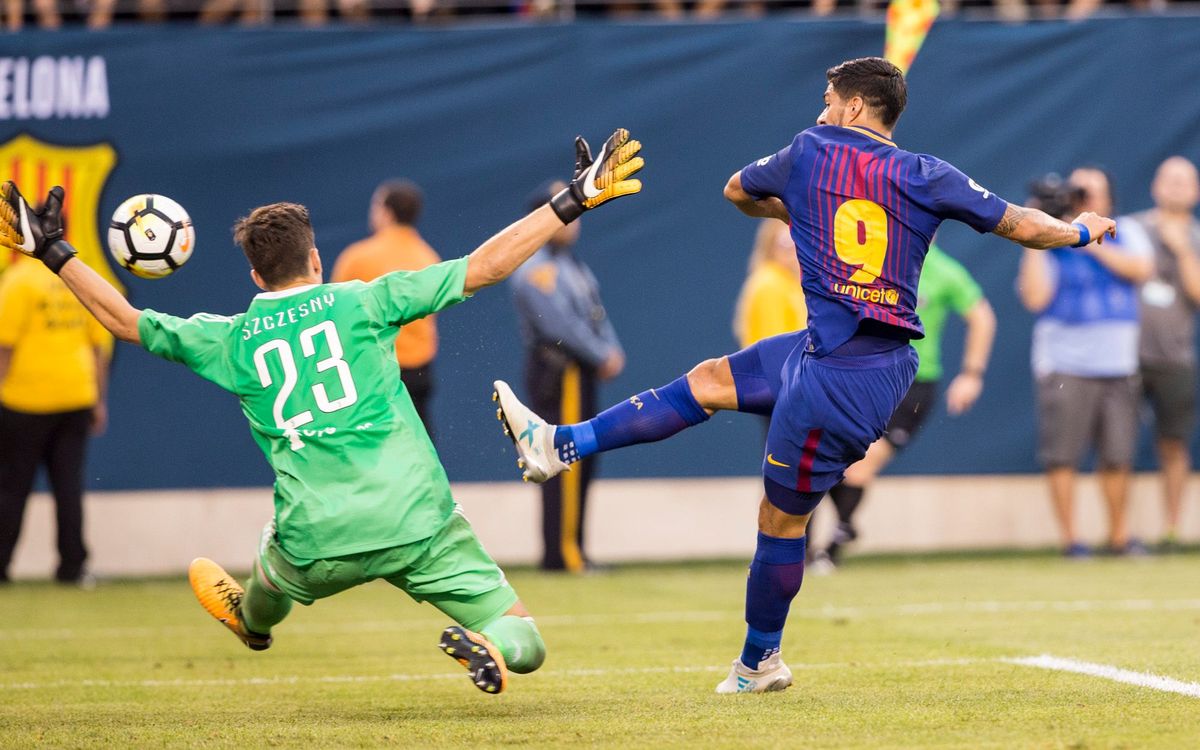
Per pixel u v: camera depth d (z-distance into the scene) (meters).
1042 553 39.72
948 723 15.85
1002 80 39.19
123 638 26.45
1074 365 38.16
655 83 38.38
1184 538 40.91
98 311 15.88
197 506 37.31
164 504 37.16
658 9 41.25
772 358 17.55
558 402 35.75
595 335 36.34
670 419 17.69
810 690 18.67
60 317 34.28
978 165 39.25
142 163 37.00
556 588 33.72
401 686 20.19
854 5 41.53
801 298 35.97
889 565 37.53
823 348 16.52
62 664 23.05
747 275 38.56
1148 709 16.72
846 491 35.75
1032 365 39.66
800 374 16.77
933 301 35.56
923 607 29.28
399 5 39.97
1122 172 39.59
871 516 39.78
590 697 18.56
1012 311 39.50
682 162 38.38
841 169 16.55
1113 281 38.03
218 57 37.19
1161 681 19.11
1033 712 16.56
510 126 38.03
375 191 37.69
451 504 15.66
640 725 16.05
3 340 33.94
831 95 17.19
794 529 17.56
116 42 36.91
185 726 16.67
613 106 38.25
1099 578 34.28
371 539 15.12
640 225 38.22
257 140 37.31
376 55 37.66
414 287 15.70
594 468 37.28
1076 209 37.19
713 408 17.75
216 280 37.09
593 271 38.09
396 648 24.89
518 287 36.09
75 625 28.42
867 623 26.86
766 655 18.39
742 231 38.59
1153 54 39.62
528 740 15.16
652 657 23.02
